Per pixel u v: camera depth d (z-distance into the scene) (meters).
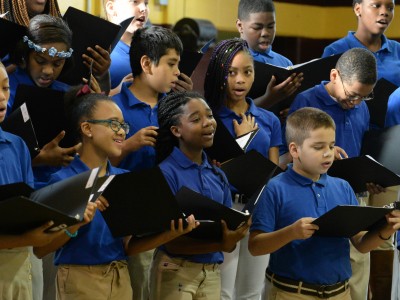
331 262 4.57
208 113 4.71
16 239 3.66
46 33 4.86
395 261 5.36
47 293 4.98
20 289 4.12
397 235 5.20
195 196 4.22
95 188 3.87
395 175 4.89
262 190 4.40
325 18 9.56
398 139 5.50
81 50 5.20
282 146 5.84
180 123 4.70
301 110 4.75
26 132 4.42
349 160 5.02
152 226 4.10
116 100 5.12
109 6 6.06
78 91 4.55
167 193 4.01
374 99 6.03
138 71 5.16
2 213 3.51
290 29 9.48
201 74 5.64
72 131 4.57
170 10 8.43
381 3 6.81
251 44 6.64
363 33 6.91
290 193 4.65
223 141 4.89
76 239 4.29
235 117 5.44
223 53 5.43
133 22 5.95
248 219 4.31
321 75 5.84
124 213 4.08
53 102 4.66
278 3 9.40
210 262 4.59
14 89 4.96
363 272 5.50
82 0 7.31
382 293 6.05
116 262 4.37
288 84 5.70
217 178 4.75
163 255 4.58
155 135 4.82
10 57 4.98
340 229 4.38
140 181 3.98
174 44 5.14
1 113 3.96
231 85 5.41
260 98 5.79
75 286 4.27
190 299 4.52
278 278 4.59
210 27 7.45
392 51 6.95
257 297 5.39
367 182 5.05
